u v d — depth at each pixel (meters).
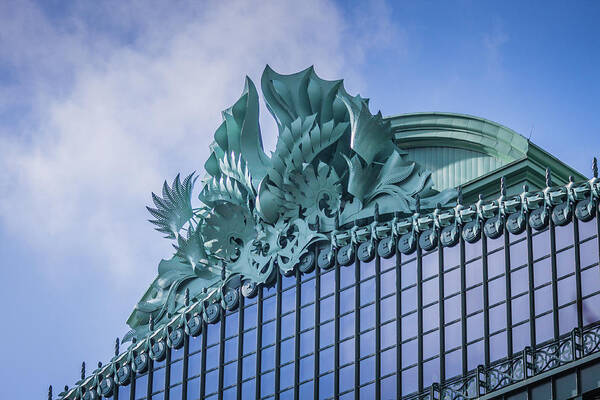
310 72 64.44
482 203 58.88
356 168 62.16
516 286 57.19
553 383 53.94
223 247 65.00
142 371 66.69
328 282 62.25
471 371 57.22
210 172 66.19
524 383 54.50
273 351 62.91
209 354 64.81
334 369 60.91
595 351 53.66
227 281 64.94
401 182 61.78
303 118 64.00
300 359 62.06
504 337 56.81
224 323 64.81
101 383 67.69
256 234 64.44
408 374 58.91
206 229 65.19
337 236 62.25
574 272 55.91
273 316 63.38
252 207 64.75
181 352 65.75
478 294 58.03
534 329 56.16
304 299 62.75
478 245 58.69
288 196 63.66
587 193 56.53
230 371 63.91
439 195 60.84
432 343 58.66
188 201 66.81
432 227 60.06
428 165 63.69
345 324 61.28
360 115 62.41
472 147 62.81
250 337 63.81
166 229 66.88
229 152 65.62
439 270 59.41
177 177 67.12
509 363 55.50
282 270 63.34
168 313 66.25
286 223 63.75
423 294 59.56
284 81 64.50
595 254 55.62
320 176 63.22
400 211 61.28
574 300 55.56
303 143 63.44
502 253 57.94
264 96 64.44
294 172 63.47
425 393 57.97
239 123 65.62
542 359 54.72
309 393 61.28
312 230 62.94
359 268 61.62
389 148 62.97
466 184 61.19
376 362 59.84
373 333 60.34
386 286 60.66
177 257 66.94
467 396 56.31
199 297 65.81
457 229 59.31
